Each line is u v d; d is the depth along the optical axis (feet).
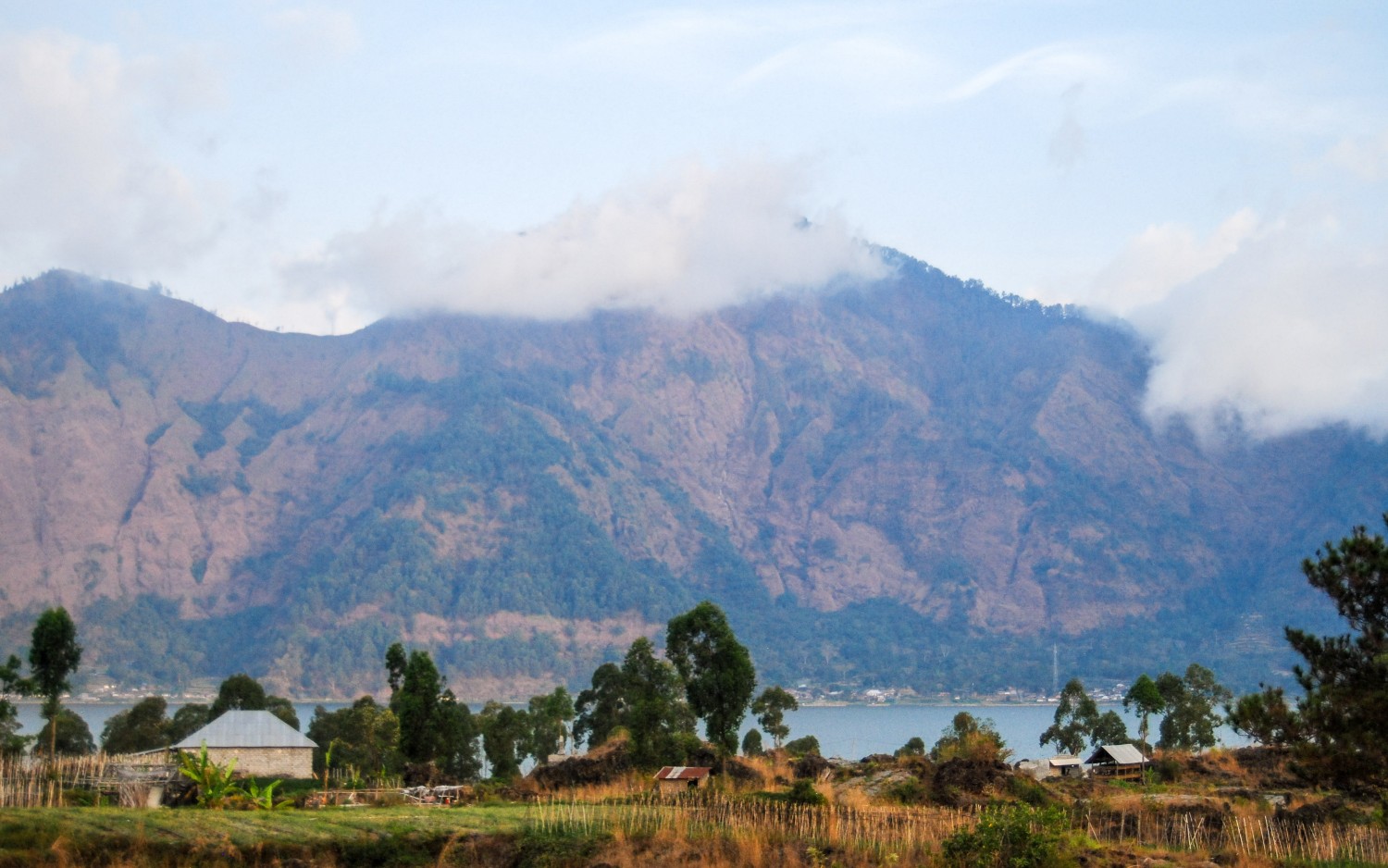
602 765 228.22
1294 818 156.25
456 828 155.74
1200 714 396.16
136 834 141.28
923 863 137.90
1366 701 126.52
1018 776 184.75
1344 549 134.51
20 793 178.29
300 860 142.61
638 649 365.61
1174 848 149.07
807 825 156.35
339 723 395.75
